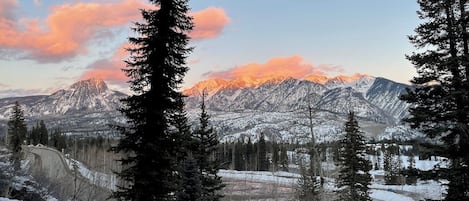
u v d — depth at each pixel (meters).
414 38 17.73
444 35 16.94
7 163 27.27
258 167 118.62
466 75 16.70
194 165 22.27
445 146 17.41
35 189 25.84
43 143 133.75
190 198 21.70
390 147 121.38
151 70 14.79
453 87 16.72
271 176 93.25
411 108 17.83
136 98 14.72
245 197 58.03
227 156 114.12
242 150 121.38
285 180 84.38
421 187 62.72
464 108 16.36
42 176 30.17
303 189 35.34
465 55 16.14
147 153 14.66
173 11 14.93
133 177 15.16
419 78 17.42
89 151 90.50
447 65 16.56
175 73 14.95
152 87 14.85
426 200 18.83
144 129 14.75
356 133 36.00
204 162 28.56
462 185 16.97
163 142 14.96
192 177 22.03
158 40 14.52
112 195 15.08
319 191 36.78
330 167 78.94
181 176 21.38
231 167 112.56
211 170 29.20
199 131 28.55
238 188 69.56
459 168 16.97
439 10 17.14
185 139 15.80
